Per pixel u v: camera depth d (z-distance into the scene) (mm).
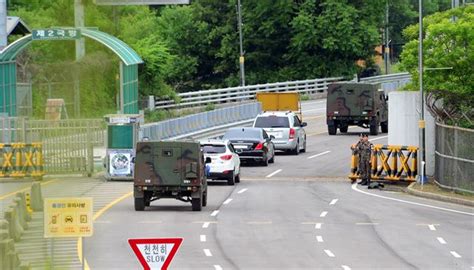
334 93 133125
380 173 91750
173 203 78000
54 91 122500
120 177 91000
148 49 154125
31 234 61969
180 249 56375
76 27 114500
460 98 89125
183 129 120125
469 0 136250
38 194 71312
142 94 155750
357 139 130000
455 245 58625
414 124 95188
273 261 52781
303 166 105750
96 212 71562
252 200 79688
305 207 75562
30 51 125688
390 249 57094
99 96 121688
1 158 91000
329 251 56250
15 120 96062
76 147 94125
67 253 55062
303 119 154500
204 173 74625
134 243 35906
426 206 77062
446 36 96688
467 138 82188
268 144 107188
